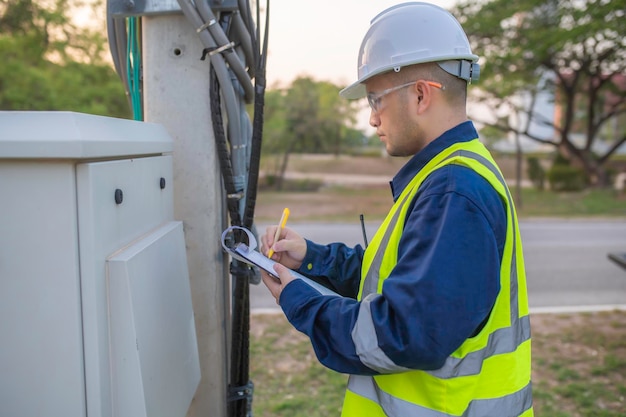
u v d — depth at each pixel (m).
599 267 7.69
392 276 1.07
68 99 12.01
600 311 5.49
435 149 1.22
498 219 1.10
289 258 1.55
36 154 0.95
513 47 13.77
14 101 11.52
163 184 1.44
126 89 1.75
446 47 1.20
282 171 19.19
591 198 16.59
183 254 1.49
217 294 1.63
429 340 1.00
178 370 1.37
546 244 9.58
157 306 1.25
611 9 9.23
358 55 1.33
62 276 1.00
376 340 1.05
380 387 1.21
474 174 1.11
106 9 1.68
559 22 12.62
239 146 1.59
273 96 18.91
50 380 1.03
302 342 4.60
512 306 1.18
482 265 1.04
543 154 24.42
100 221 1.04
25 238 0.99
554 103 17.83
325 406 3.53
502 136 19.11
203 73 1.55
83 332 1.03
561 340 4.66
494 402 1.14
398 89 1.23
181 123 1.57
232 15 1.57
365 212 14.21
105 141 1.04
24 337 1.02
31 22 11.59
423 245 1.06
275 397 3.63
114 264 1.06
